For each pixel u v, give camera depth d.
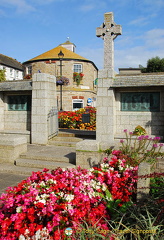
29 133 9.80
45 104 9.42
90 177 4.14
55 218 3.02
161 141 8.27
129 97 8.90
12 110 10.44
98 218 3.46
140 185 4.09
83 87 25.52
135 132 8.52
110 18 9.05
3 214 3.27
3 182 6.14
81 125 13.11
